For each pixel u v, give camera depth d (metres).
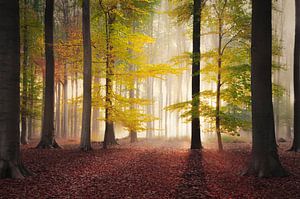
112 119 17.94
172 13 18.25
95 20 20.05
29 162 12.23
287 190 7.92
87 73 16.52
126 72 17.83
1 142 9.41
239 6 15.65
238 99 15.14
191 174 10.49
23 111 22.25
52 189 8.35
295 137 17.08
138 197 7.74
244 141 30.39
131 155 15.27
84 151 16.22
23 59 22.06
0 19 9.37
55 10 35.53
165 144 26.72
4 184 8.57
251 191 8.00
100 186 8.84
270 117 9.58
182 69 17.95
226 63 16.05
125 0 17.78
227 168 11.38
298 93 17.30
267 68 9.54
